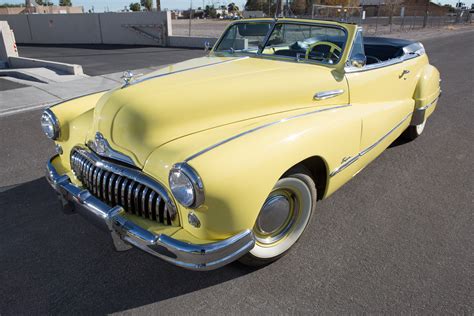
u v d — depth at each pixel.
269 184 2.23
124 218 2.30
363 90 3.44
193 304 2.40
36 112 6.59
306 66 3.32
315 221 3.27
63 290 2.52
